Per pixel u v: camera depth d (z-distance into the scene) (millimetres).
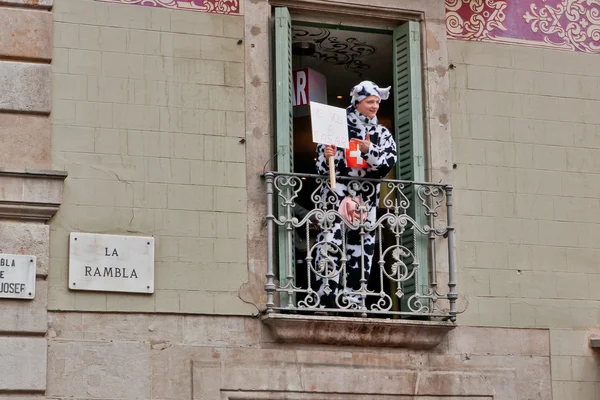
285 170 18344
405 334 18250
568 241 19438
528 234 19281
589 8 20375
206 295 17797
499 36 19844
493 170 19359
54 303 17219
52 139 17688
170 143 18125
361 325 18000
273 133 18672
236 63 18609
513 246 19172
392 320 18094
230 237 18062
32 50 17828
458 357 18594
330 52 20438
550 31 20094
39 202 17359
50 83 17812
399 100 19422
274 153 18547
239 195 18219
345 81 21500
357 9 19312
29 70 17766
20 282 17094
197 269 17844
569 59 20078
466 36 19703
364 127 18656
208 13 18656
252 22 18797
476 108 19500
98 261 17469
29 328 17031
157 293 17609
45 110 17703
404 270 18594
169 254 17797
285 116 18531
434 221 18875
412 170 19016
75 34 18094
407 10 19453
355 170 18562
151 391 17344
